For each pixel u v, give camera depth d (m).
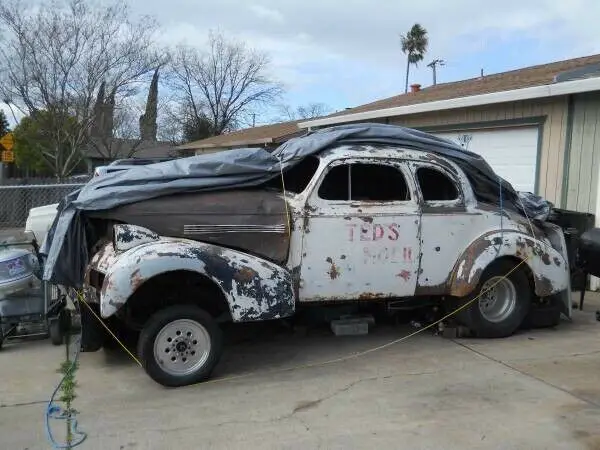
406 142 6.28
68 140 22.80
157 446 4.05
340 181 5.96
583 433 4.19
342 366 5.65
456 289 6.15
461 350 6.11
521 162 10.12
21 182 20.62
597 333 6.74
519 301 6.55
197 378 5.16
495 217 6.41
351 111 17.52
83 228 5.36
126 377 5.39
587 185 9.00
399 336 6.63
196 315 5.13
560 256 6.68
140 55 22.20
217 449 4.01
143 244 5.13
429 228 6.05
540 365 5.62
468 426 4.32
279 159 5.98
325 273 5.69
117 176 5.65
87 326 5.42
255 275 5.22
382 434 4.21
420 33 69.50
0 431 4.29
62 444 4.08
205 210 5.34
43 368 5.64
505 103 10.32
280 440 4.13
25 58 20.09
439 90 16.06
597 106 8.82
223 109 42.41
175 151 37.59
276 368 5.62
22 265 6.29
